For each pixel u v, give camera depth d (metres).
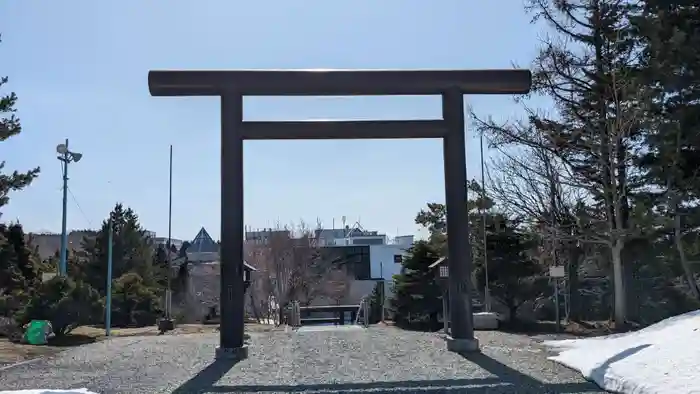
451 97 16.70
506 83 16.70
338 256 62.34
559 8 26.69
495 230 28.52
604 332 22.88
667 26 21.80
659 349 12.23
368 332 23.47
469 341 16.23
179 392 11.14
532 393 10.58
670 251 24.95
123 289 35.03
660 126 22.09
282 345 18.56
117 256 43.62
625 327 23.84
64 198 29.94
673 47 21.11
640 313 28.61
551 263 27.80
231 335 15.91
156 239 72.06
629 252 26.20
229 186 16.27
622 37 25.02
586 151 26.78
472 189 29.08
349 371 13.28
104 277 41.34
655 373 10.62
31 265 38.91
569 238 25.33
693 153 22.92
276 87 16.38
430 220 40.53
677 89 21.66
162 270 49.47
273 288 50.12
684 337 12.97
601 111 26.02
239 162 16.41
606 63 26.11
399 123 16.70
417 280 31.20
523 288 27.16
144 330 28.91
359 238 80.56
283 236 54.06
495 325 24.92
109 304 24.72
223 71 16.41
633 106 24.20
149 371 13.70
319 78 16.42
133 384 11.97
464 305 16.42
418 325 30.88
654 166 23.27
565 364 13.55
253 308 47.72
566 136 27.05
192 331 28.03
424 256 31.62
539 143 27.64
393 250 68.44
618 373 11.11
